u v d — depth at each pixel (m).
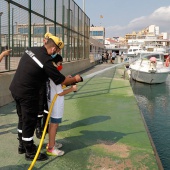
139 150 4.18
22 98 3.31
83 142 4.48
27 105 3.35
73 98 8.75
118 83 13.14
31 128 3.50
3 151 3.99
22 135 3.54
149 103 12.33
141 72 18.09
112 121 5.92
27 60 3.31
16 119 5.75
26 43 8.64
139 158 3.87
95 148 4.21
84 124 5.61
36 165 3.54
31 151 3.62
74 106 7.46
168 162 5.74
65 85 3.77
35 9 9.55
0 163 3.57
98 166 3.57
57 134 4.86
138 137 4.83
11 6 7.57
